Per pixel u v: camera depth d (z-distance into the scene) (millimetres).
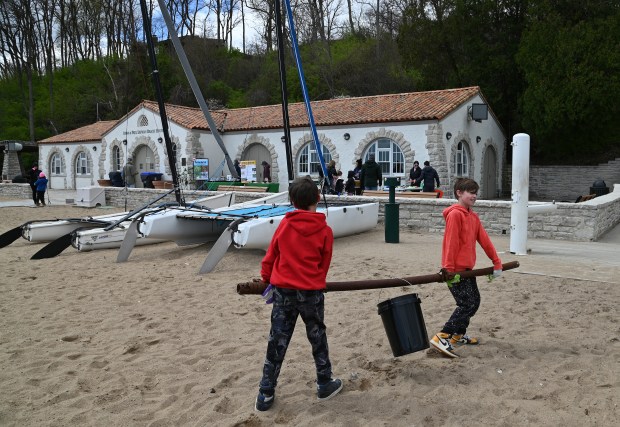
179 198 13648
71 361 5195
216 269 9766
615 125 27266
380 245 11883
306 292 3992
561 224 12570
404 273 8836
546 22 27281
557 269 8844
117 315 6805
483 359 4949
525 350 5156
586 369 4664
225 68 51344
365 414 3945
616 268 8930
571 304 6758
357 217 13086
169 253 11703
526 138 10242
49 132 49188
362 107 25188
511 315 6324
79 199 23672
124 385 4613
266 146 26719
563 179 27688
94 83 51062
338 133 24484
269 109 28984
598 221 12758
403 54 32719
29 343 5754
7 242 13438
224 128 27984
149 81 45750
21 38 52500
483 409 3967
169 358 5227
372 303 7027
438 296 7230
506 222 13031
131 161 30031
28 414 4102
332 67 42000
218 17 56531
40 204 24422
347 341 5621
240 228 9859
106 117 47406
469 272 4859
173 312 6883
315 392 4340
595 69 25516
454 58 31875
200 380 4676
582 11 28141
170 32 15758
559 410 3928
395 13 45344
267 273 4102
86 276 9336
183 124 27062
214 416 3965
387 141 23391
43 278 9242
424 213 14188
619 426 3684
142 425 3912
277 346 4020
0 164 44875
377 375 4648
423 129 22188
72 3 54688
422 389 4332
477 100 25141
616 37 25828
